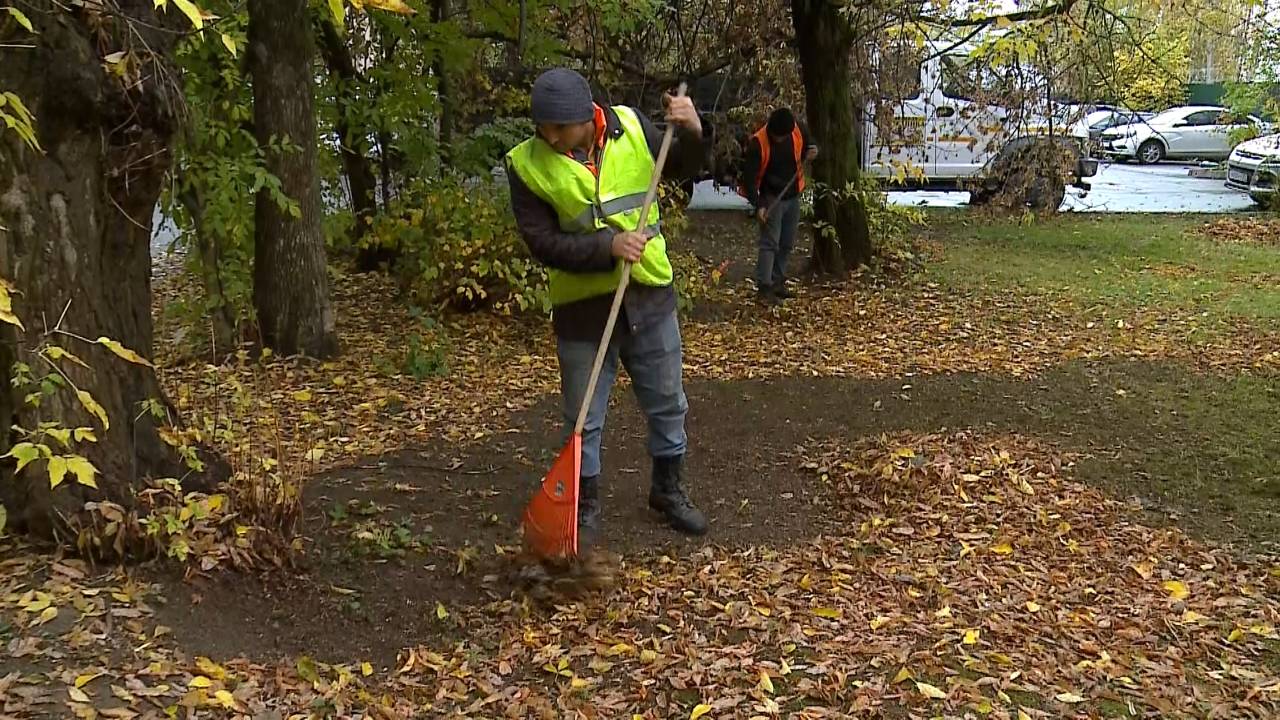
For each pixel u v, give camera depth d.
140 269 3.90
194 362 7.92
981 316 9.84
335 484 5.19
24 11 3.30
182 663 3.21
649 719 3.24
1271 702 3.45
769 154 10.01
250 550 3.85
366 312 9.97
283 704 3.15
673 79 12.29
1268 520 5.00
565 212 4.05
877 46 11.39
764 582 4.25
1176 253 13.31
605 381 4.41
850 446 5.93
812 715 3.27
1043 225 15.60
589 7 10.26
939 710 3.31
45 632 3.16
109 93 3.48
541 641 3.75
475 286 8.69
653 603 4.04
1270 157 18.00
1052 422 6.43
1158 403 6.85
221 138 7.41
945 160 18.02
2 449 3.55
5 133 3.34
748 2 11.72
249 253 8.33
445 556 4.34
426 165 10.12
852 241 11.55
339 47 9.95
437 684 3.43
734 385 7.39
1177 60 13.98
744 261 12.91
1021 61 10.80
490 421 6.56
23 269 3.45
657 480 4.77
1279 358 8.05
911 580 4.28
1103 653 3.74
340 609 3.83
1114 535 4.80
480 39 10.87
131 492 3.71
